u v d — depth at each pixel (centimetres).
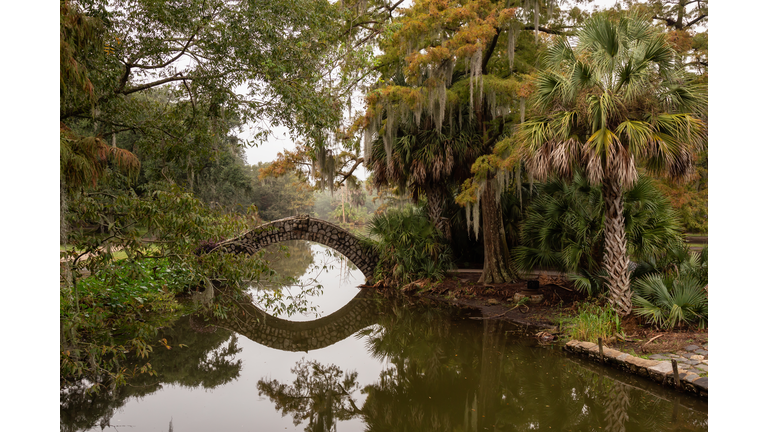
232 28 595
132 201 518
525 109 1041
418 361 773
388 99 1106
